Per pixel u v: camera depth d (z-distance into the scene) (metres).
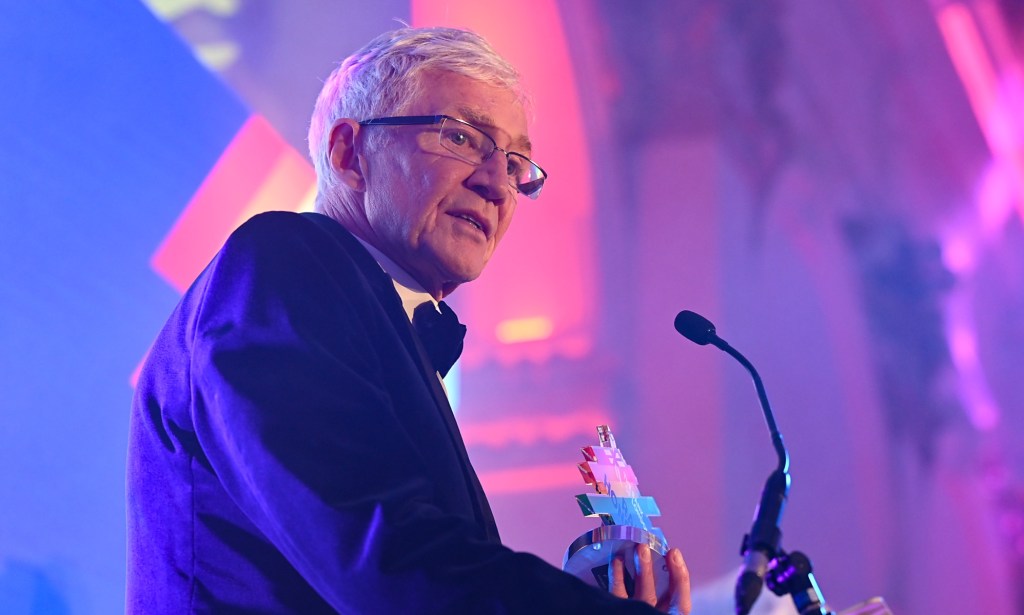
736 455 21.91
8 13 13.59
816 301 23.20
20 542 12.06
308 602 3.32
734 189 23.31
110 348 13.45
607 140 23.16
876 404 22.92
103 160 14.09
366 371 3.36
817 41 24.02
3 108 13.30
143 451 3.73
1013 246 24.05
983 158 24.38
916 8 24.22
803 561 3.07
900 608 22.00
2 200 12.99
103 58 14.37
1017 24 24.95
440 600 2.76
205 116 15.55
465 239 4.57
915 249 23.77
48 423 12.62
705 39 23.41
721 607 20.83
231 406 3.10
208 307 3.39
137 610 3.55
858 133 24.17
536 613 2.74
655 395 21.86
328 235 3.72
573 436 21.06
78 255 13.48
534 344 21.80
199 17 15.78
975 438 22.84
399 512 2.91
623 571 3.94
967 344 23.38
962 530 22.17
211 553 3.43
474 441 21.23
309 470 2.96
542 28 22.75
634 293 22.44
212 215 15.33
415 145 4.56
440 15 20.45
